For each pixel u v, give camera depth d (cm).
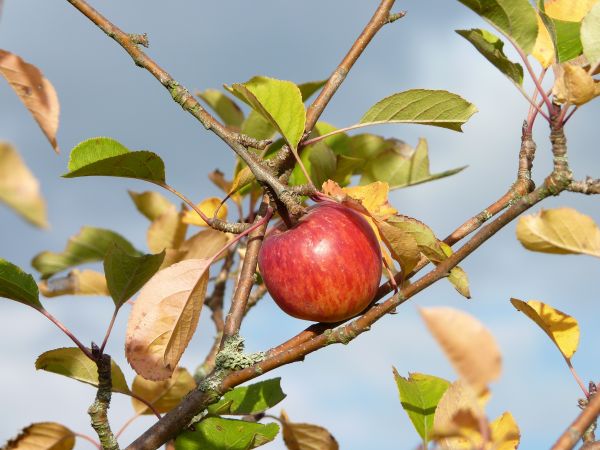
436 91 97
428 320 75
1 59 85
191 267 95
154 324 94
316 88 117
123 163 94
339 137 120
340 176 117
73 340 94
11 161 57
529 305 93
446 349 75
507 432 89
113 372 100
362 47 102
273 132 118
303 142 99
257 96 94
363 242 94
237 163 119
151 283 94
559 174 87
